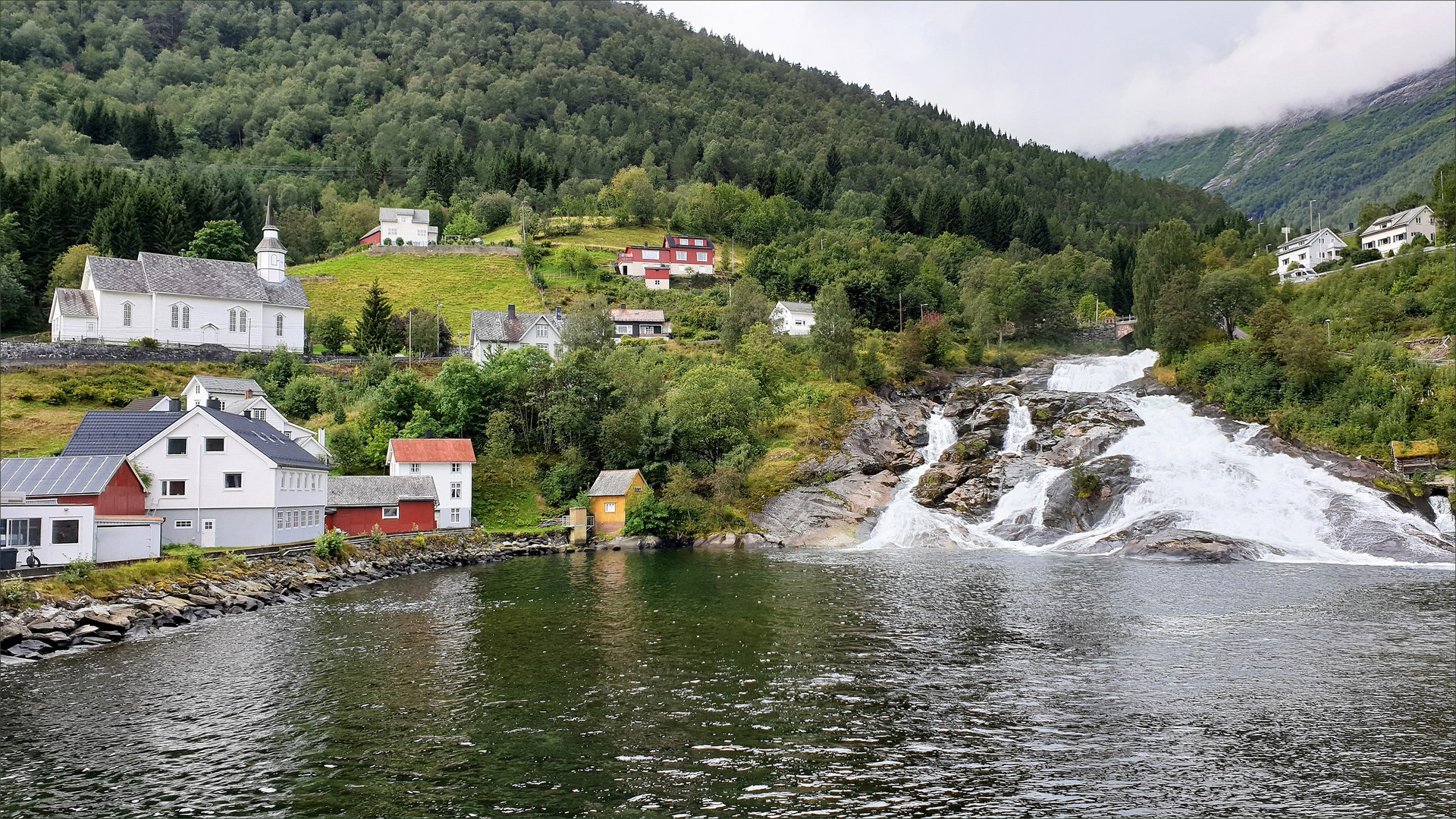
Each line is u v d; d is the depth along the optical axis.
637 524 101.12
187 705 38.25
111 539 61.41
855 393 135.12
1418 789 29.28
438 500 99.75
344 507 90.00
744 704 38.47
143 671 43.88
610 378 121.81
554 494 108.31
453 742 33.88
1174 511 92.56
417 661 45.97
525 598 65.06
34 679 42.28
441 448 101.25
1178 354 137.12
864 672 43.47
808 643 49.56
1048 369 154.50
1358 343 125.69
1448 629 52.53
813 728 35.38
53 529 57.78
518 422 118.31
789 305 173.12
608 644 49.59
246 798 28.64
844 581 71.44
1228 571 75.31
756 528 102.50
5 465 70.62
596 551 96.50
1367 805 28.08
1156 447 109.00
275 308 142.00
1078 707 37.97
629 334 174.12
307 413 120.56
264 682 41.81
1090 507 98.38
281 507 79.12
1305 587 66.94
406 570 80.94
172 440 75.12
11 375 111.44
